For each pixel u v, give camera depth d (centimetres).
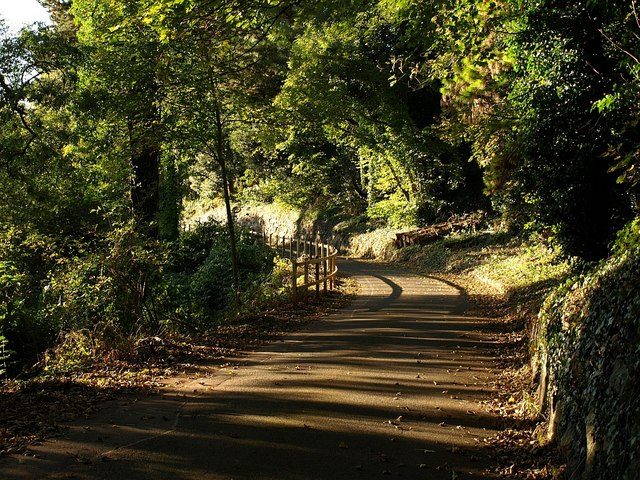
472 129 1694
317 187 4684
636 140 1104
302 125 1956
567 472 498
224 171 1753
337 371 909
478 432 648
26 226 1745
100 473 513
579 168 1216
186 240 2825
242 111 1711
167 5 802
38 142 1895
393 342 1145
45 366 989
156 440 598
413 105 3281
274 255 2655
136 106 1480
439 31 1182
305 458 560
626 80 1120
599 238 1253
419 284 2266
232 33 951
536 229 1645
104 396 760
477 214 3177
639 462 367
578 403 521
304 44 2630
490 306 1650
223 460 550
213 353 1052
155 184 1537
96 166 1781
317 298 1836
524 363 935
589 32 1164
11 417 662
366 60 2680
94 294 1259
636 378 411
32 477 501
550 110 1234
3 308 1241
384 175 3597
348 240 4191
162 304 1406
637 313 440
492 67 1562
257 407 718
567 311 616
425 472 535
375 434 632
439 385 833
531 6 1197
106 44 1473
